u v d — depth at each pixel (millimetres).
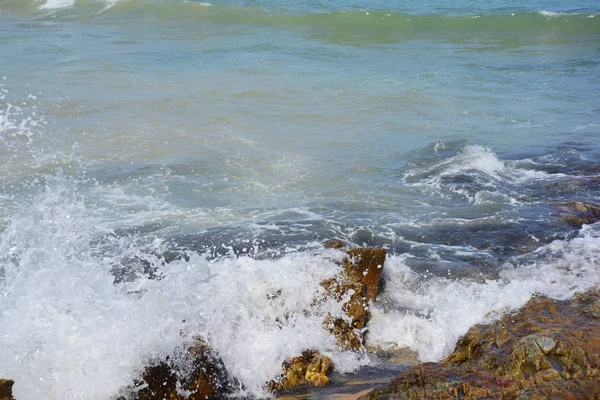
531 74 15000
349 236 7469
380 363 5543
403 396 4613
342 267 6230
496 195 8562
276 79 13969
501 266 6754
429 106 12453
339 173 9289
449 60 16297
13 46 17109
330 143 10469
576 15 19750
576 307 5574
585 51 17297
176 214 7945
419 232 7602
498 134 11055
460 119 11789
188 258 6930
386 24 20266
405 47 17938
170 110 11805
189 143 10242
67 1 23812
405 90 13320
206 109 11898
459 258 6984
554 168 9539
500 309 5777
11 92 12688
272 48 17141
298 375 5324
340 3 24047
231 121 11305
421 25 20188
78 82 13547
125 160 9531
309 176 9180
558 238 7371
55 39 18312
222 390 5160
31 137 10281
